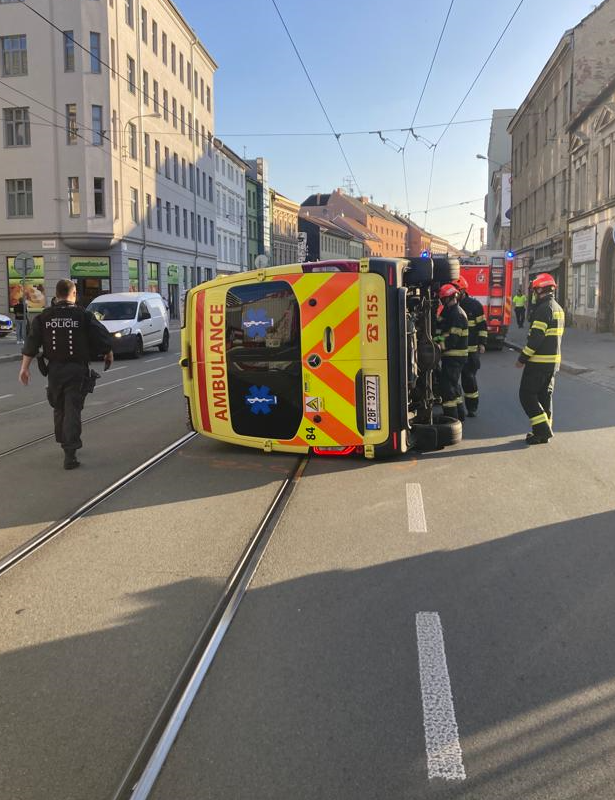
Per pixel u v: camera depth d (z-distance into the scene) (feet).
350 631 12.39
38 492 21.43
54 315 24.00
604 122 81.25
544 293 27.17
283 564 15.48
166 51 153.79
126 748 9.24
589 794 8.30
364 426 24.38
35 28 118.62
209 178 190.80
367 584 14.39
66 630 12.55
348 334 24.04
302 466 24.48
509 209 166.09
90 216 121.39
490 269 69.31
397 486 21.68
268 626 12.60
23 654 11.72
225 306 25.46
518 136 149.59
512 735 9.40
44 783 8.61
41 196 121.39
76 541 17.15
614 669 11.05
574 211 96.27
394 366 23.98
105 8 119.55
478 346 33.65
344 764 8.86
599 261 83.41
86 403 40.06
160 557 16.02
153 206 145.07
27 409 38.32
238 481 22.53
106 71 120.37
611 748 9.10
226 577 14.84
